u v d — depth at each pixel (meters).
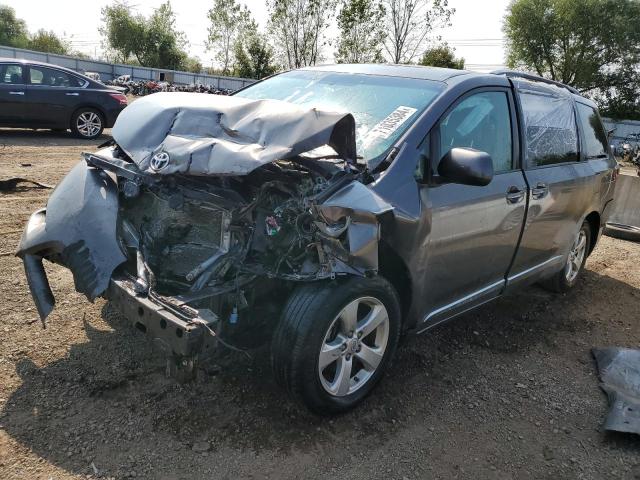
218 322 2.56
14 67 11.24
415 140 3.17
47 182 7.41
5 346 3.35
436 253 3.26
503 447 3.03
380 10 25.11
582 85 40.12
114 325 3.71
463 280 3.60
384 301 3.05
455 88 3.50
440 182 3.24
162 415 2.92
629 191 8.37
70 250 2.94
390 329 3.14
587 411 3.46
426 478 2.73
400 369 3.66
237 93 4.34
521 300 5.12
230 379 3.26
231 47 44.09
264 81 4.42
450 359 3.89
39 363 3.23
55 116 11.66
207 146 2.79
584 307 5.14
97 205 3.04
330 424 3.02
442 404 3.35
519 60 42.16
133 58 68.06
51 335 3.53
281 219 2.84
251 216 2.88
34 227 3.22
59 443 2.65
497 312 4.79
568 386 3.72
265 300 3.02
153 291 2.70
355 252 2.71
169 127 3.07
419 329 3.47
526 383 3.70
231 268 2.89
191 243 3.04
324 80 3.99
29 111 11.34
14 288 4.07
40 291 3.17
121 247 2.91
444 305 3.60
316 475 2.65
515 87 4.03
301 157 2.94
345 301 2.82
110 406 2.94
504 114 3.85
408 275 3.16
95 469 2.52
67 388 3.04
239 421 2.94
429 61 34.19
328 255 2.76
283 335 2.77
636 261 6.74
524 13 39.94
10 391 2.97
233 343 2.98
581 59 39.31
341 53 26.19
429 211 3.12
